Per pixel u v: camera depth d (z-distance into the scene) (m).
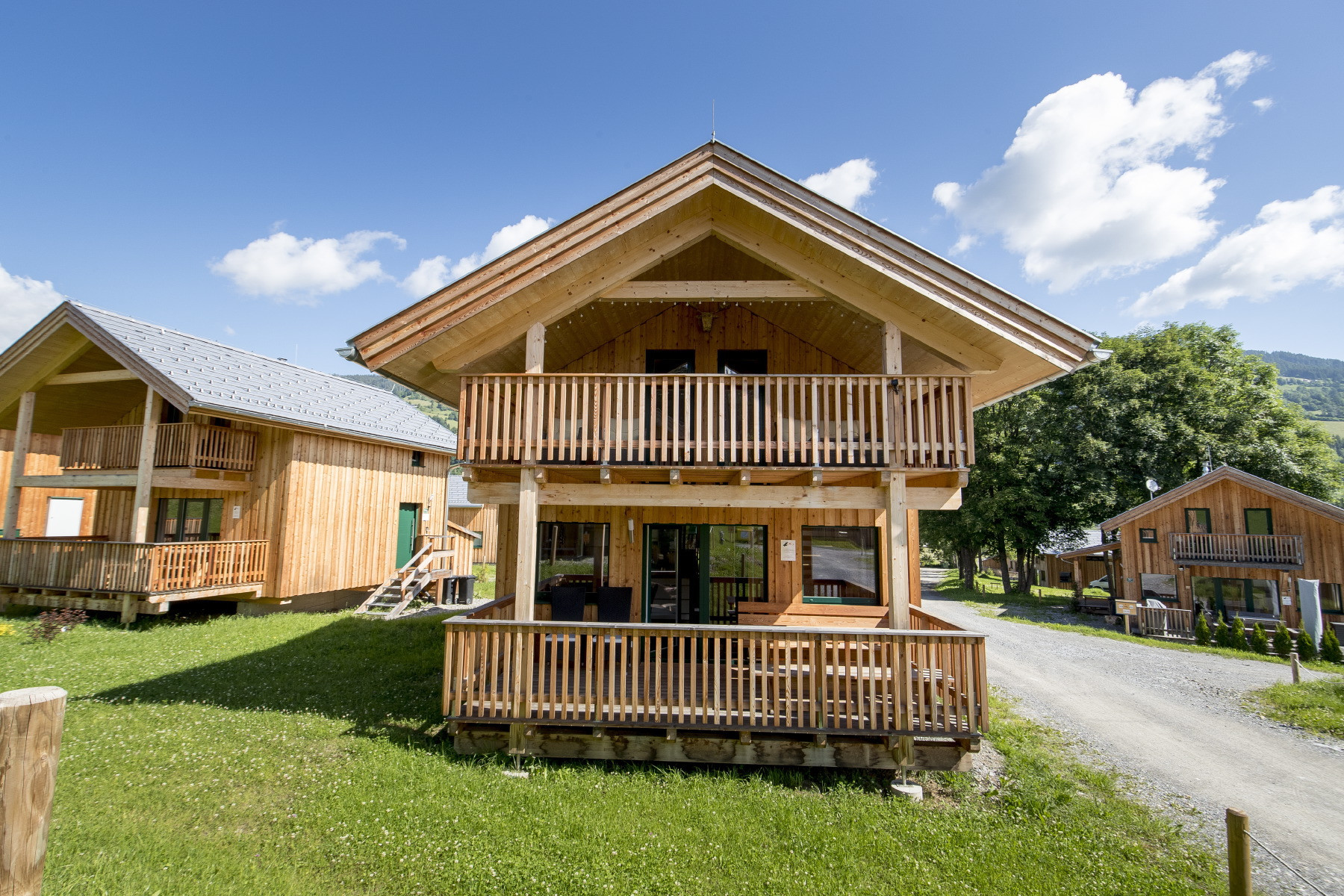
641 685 7.81
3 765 1.55
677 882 4.55
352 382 20.17
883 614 9.17
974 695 6.50
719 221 7.82
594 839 5.08
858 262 7.15
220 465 14.09
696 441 7.13
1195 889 4.75
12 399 15.57
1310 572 20.91
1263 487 21.78
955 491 7.27
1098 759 7.87
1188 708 10.59
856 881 4.66
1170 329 31.67
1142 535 24.77
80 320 13.35
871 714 6.48
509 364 9.18
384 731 7.29
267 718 7.54
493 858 4.76
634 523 9.65
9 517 14.60
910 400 7.29
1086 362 7.07
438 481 20.53
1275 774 7.54
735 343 9.88
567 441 7.83
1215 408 29.09
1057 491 29.91
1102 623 24.75
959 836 5.40
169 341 14.73
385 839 4.94
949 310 7.07
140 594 12.49
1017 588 33.66
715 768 6.68
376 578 17.61
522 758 6.70
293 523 14.87
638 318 9.86
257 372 16.19
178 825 5.09
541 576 9.75
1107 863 5.04
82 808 5.28
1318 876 5.25
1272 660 15.50
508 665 6.76
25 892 1.55
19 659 9.93
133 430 14.30
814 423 7.16
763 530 9.55
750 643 6.54
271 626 13.18
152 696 8.27
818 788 6.31
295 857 4.71
